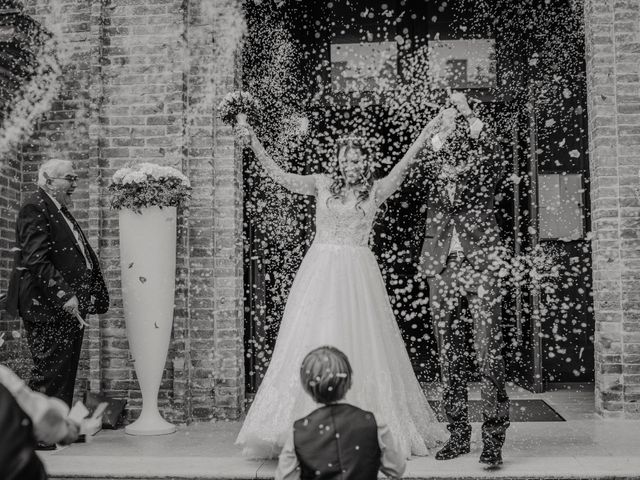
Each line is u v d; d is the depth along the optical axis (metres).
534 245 5.53
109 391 4.64
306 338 3.54
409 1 5.57
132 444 3.97
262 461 3.54
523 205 5.63
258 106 3.78
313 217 5.43
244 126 3.73
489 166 3.52
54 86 4.84
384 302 3.79
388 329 3.75
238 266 4.75
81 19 4.84
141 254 4.25
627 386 4.46
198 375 4.65
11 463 1.39
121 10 4.76
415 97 5.54
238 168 4.80
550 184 5.60
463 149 3.51
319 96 5.50
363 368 3.50
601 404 4.52
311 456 1.95
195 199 4.71
